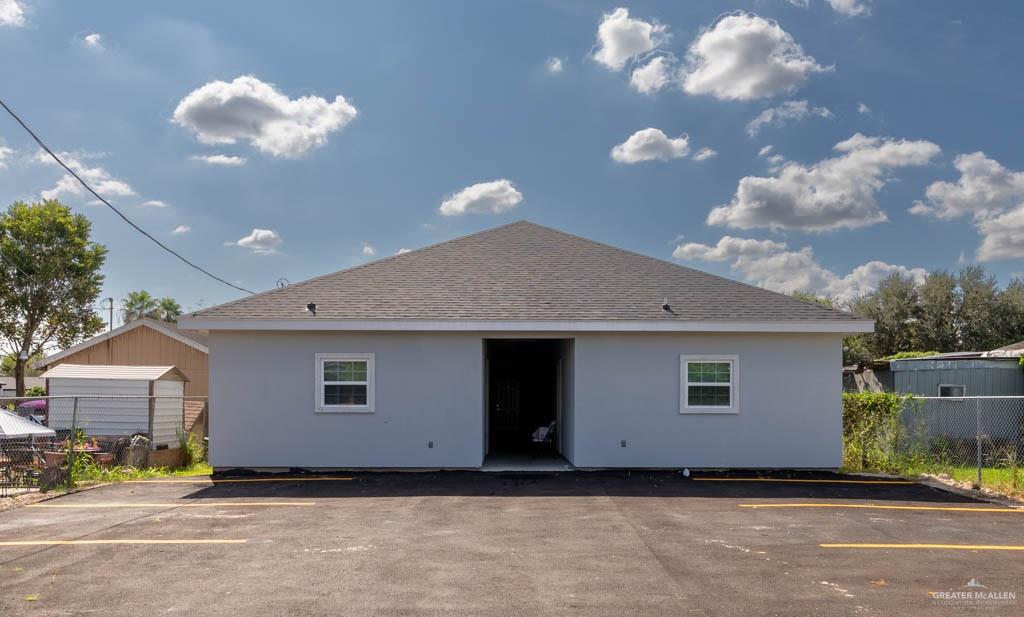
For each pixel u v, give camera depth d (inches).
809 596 260.4
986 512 417.1
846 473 563.2
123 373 728.3
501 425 850.8
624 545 333.7
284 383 565.9
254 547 331.3
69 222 1622.8
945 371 759.7
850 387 932.6
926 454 609.3
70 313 1649.9
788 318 559.8
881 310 1565.0
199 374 996.6
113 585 274.2
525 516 398.9
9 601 255.4
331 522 384.5
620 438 567.5
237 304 571.8
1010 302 1477.6
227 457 561.6
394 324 554.9
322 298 585.3
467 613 242.4
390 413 567.2
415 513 407.5
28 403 935.0
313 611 244.5
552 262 663.8
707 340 572.4
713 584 274.1
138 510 419.8
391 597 258.8
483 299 588.1
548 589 267.4
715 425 568.7
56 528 372.5
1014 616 241.4
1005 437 692.1
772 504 437.4
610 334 573.0
